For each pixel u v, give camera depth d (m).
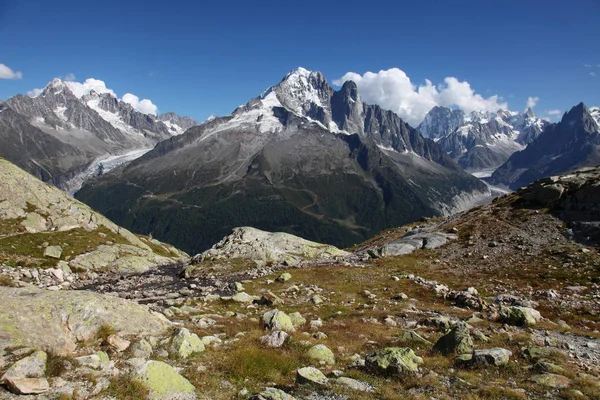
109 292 48.59
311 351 18.81
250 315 29.56
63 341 16.11
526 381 15.87
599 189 61.53
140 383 12.98
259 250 69.44
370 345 21.39
